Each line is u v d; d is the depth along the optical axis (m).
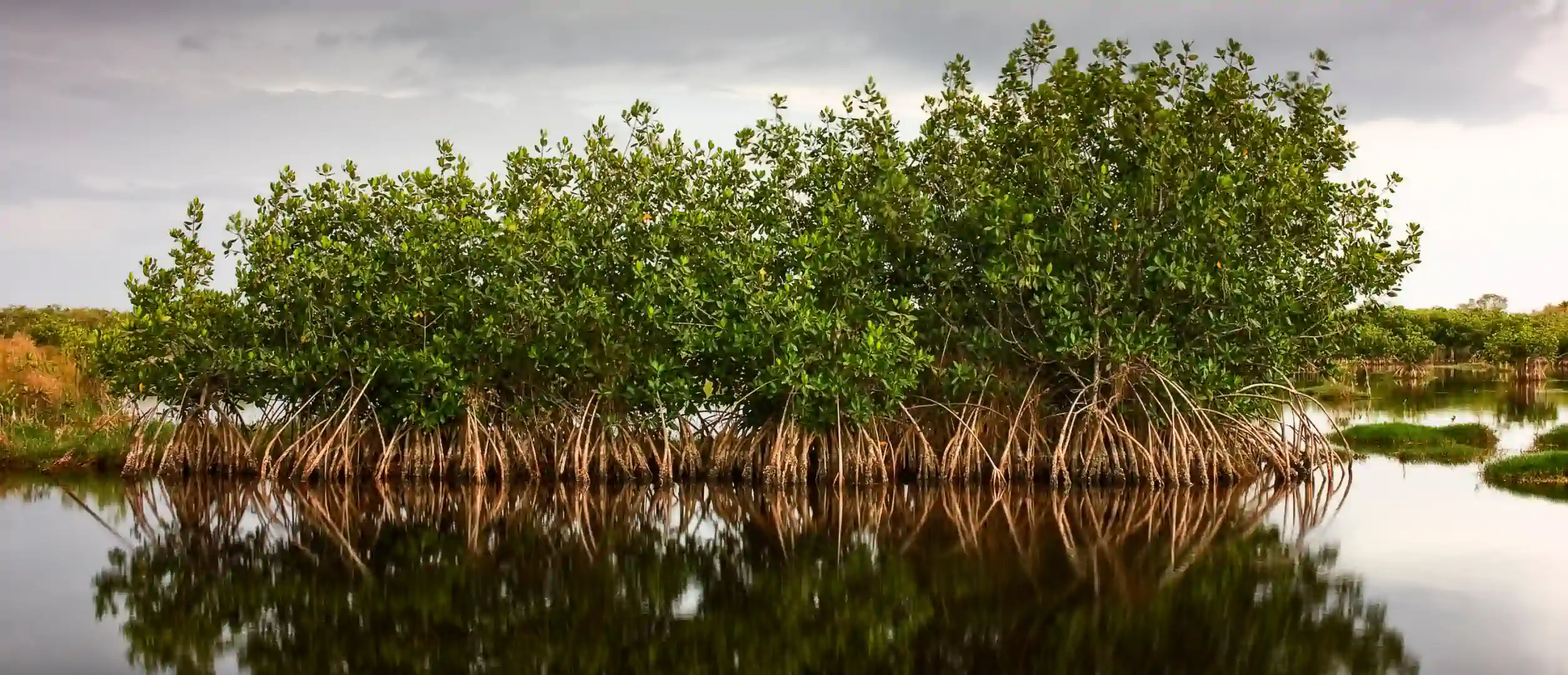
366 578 13.39
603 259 20.58
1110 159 20.83
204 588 12.78
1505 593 12.33
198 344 20.36
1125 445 20.47
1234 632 11.05
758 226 20.97
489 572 13.73
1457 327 68.75
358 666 10.06
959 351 21.39
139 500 18.41
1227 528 16.41
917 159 21.12
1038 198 20.39
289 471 21.08
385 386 20.94
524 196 20.95
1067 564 14.09
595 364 20.42
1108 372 20.55
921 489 20.30
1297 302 20.38
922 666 10.23
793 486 20.28
